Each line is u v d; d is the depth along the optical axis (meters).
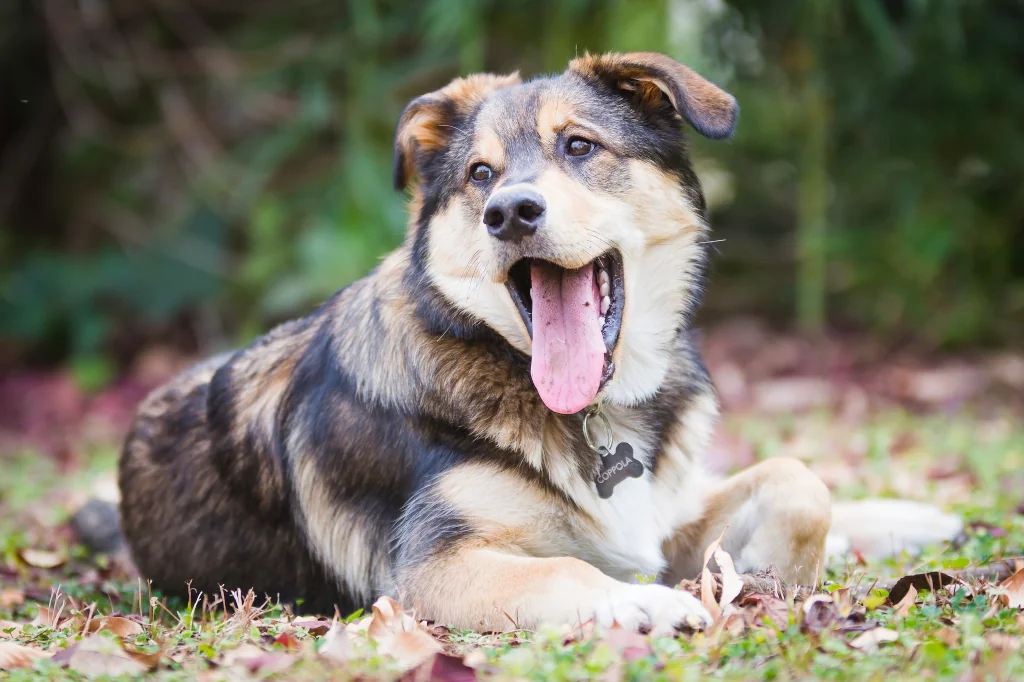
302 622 4.20
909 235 12.96
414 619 4.08
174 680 3.52
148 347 14.51
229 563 5.29
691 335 5.25
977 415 10.26
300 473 5.03
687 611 3.79
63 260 14.82
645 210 4.84
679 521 4.92
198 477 5.43
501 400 4.59
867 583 4.70
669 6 12.21
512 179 4.66
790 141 13.60
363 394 4.84
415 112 5.22
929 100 13.04
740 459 8.38
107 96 15.14
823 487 4.70
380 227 13.07
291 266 13.72
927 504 6.16
